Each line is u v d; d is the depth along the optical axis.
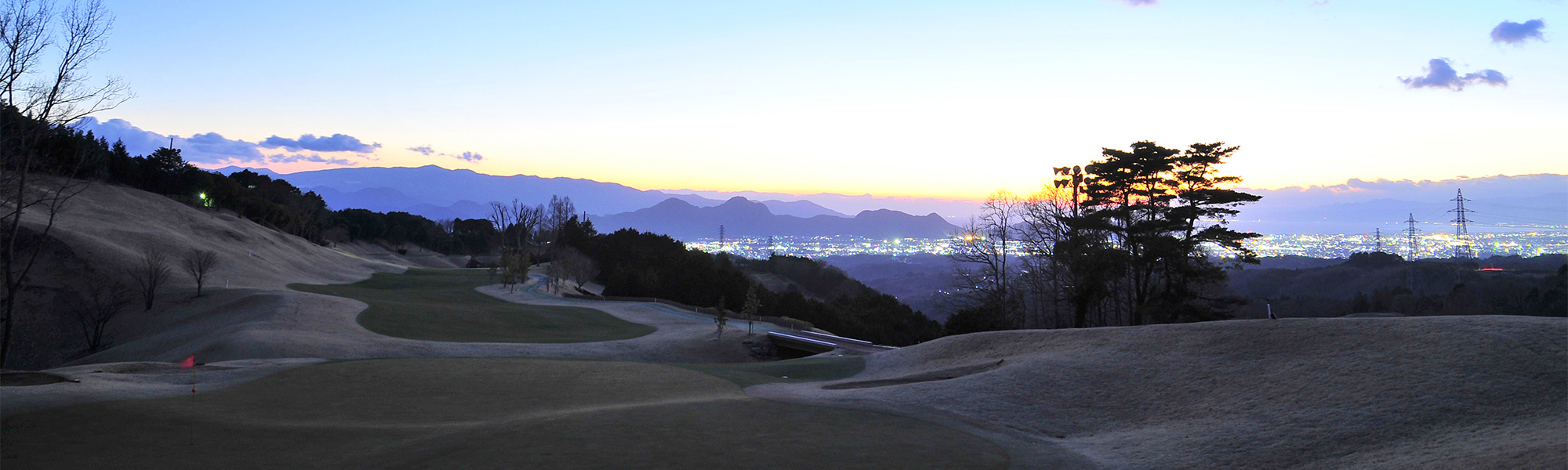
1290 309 96.19
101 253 62.50
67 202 77.69
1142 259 50.25
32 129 35.34
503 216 155.50
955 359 31.38
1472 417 16.41
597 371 29.00
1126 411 21.16
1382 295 91.69
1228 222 50.97
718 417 19.67
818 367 33.47
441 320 52.28
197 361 35.22
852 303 94.31
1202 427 18.62
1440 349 20.47
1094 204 56.31
